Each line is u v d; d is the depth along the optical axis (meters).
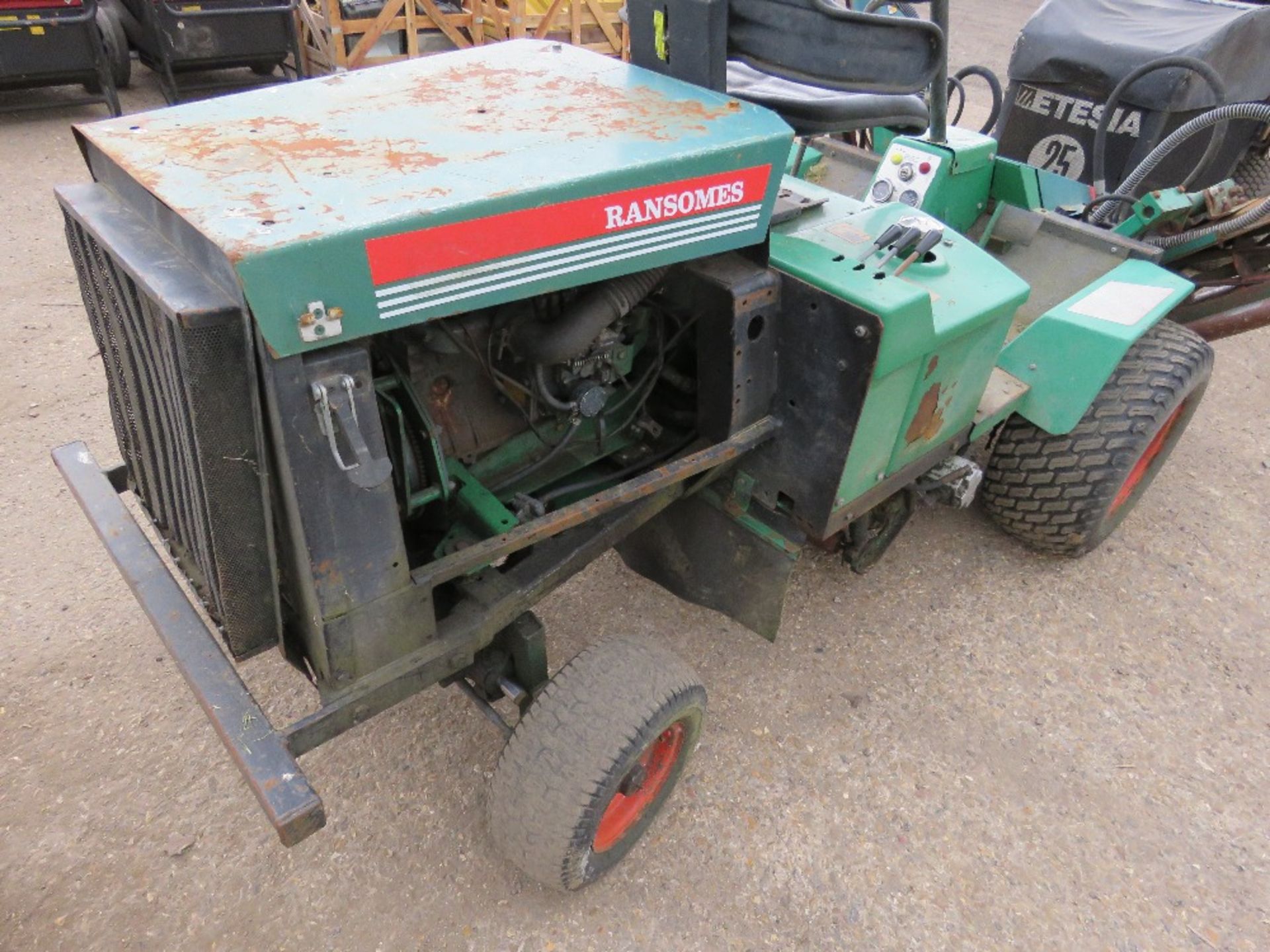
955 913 2.01
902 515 2.74
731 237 1.82
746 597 2.41
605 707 1.76
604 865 1.96
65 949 1.86
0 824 2.08
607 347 1.98
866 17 1.73
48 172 5.43
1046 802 2.25
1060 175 3.77
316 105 1.77
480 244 1.43
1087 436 2.63
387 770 2.25
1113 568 2.99
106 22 6.40
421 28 6.49
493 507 1.85
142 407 1.73
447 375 1.91
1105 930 1.99
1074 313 2.59
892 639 2.69
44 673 2.43
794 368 2.05
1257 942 1.98
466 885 2.02
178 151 1.53
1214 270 3.42
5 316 3.96
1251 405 3.91
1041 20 4.05
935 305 2.08
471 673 1.98
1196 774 2.34
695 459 2.00
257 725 1.50
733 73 2.50
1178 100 3.59
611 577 2.85
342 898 1.98
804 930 1.96
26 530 2.87
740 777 2.27
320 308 1.29
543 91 1.90
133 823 2.10
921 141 3.14
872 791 2.26
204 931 1.91
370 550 1.53
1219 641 2.74
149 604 1.70
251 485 1.48
